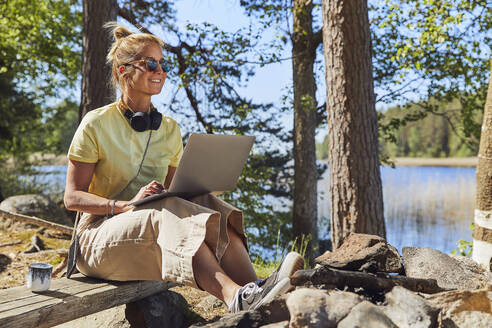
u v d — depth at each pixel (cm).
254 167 974
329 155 487
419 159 9562
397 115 1057
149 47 228
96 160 217
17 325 171
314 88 949
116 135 222
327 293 154
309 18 909
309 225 977
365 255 206
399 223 2466
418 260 213
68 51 1286
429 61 829
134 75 225
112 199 225
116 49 234
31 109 1720
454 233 2177
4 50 1284
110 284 219
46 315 181
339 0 473
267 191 1036
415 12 612
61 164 1786
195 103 950
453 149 9475
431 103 1017
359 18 472
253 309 161
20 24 1171
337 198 475
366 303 148
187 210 185
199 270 176
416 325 148
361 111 469
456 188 4703
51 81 1611
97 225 219
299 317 144
